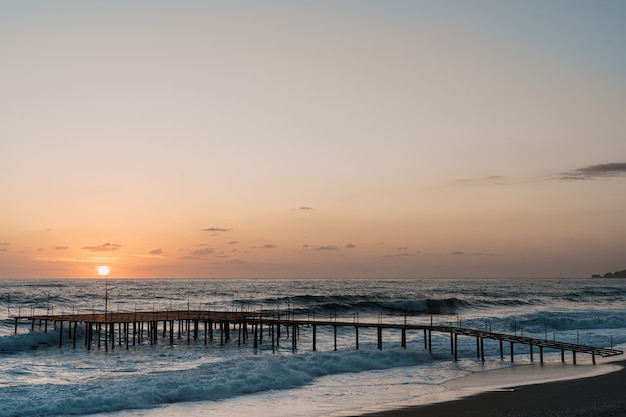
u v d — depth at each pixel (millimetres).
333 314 101062
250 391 35000
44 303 111562
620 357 50688
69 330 65000
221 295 156375
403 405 31172
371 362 46219
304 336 69562
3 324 75312
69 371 45469
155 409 30359
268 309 108438
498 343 58938
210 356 54594
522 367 46125
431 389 36406
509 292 180500
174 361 51188
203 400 32531
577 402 31078
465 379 40375
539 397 32781
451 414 28703
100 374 44156
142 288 196000
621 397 32344
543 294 167375
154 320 62500
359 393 35031
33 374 43875
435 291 187375
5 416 27969
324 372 42625
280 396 33875
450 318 96438
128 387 33344
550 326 78500
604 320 80438
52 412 29016
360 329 74938
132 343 65062
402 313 107062
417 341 61531
